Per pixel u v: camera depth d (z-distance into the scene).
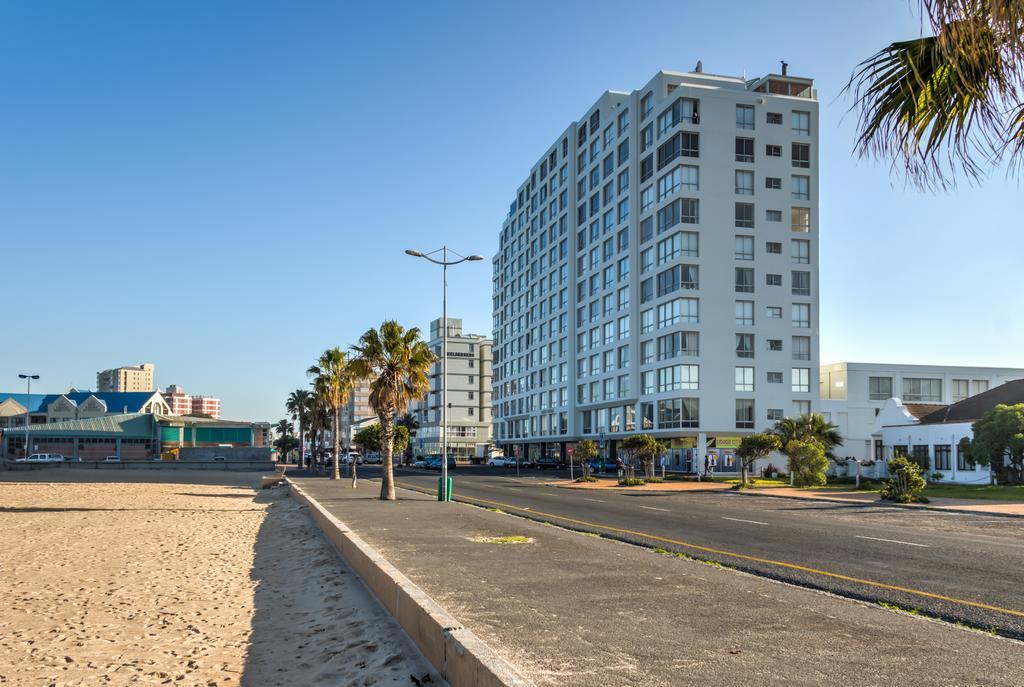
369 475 71.62
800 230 66.38
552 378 93.75
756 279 65.06
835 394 70.81
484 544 16.34
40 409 162.50
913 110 6.02
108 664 8.21
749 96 65.94
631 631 8.02
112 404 161.38
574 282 86.81
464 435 149.50
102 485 54.31
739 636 7.80
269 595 12.25
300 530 22.36
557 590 10.55
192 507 33.28
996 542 17.20
